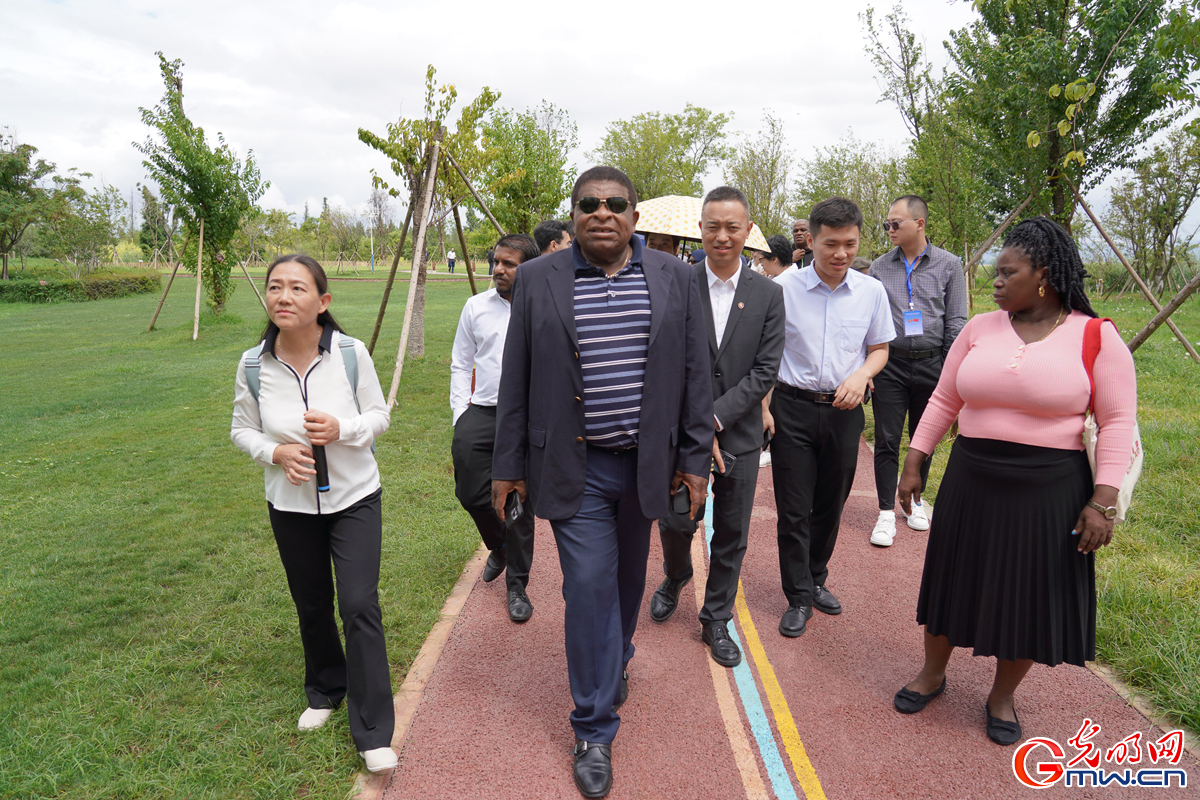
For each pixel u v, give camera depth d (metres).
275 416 2.74
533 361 2.75
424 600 4.12
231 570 4.62
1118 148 10.12
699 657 3.61
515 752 2.90
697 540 5.27
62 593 4.32
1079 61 8.15
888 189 22.23
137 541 5.19
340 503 2.77
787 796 2.66
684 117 41.34
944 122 11.09
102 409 9.77
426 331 17.00
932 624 3.00
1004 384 2.68
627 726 3.07
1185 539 4.58
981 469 2.77
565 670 3.49
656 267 2.77
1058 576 2.67
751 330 3.39
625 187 2.63
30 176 40.22
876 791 2.69
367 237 61.97
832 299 3.64
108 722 3.04
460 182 10.24
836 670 3.50
